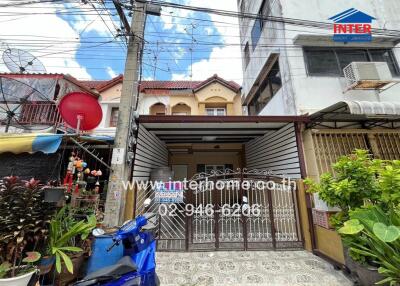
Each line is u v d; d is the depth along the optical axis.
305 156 5.41
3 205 2.63
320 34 6.68
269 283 3.15
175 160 10.60
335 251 3.71
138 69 5.16
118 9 4.70
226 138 8.16
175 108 11.02
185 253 4.16
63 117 3.76
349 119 5.34
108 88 10.12
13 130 6.46
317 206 4.32
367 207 2.85
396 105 4.34
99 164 6.26
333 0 7.20
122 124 4.59
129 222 2.87
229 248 4.34
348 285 3.08
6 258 2.57
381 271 2.44
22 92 6.90
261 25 8.92
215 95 11.02
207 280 3.22
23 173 4.36
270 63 7.68
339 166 3.42
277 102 7.36
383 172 2.77
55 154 4.48
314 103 6.16
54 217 2.98
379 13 7.21
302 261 3.84
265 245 4.47
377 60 6.79
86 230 3.09
